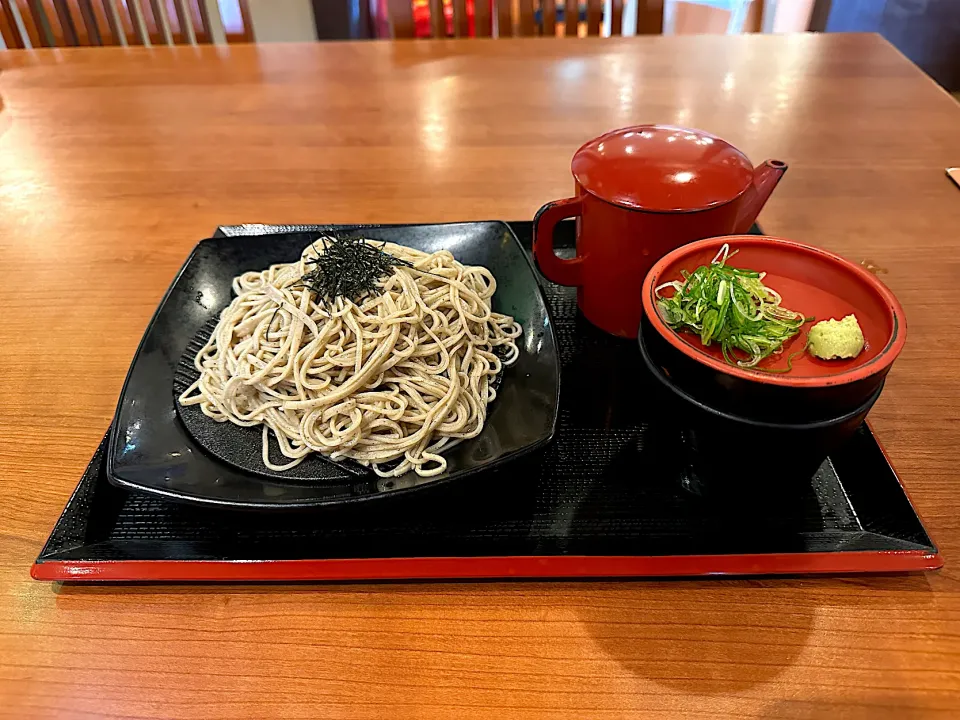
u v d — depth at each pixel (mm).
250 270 1018
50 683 592
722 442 634
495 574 661
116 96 1628
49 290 1071
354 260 896
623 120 1465
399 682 587
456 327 904
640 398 865
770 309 664
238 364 845
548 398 787
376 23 3154
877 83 1561
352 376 829
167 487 692
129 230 1202
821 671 586
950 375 862
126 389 791
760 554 668
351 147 1419
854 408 596
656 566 662
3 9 2002
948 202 1188
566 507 732
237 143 1445
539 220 861
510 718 561
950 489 734
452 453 797
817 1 2867
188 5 2004
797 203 1193
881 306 643
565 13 2057
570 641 614
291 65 1744
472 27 2422
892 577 656
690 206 773
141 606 651
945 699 564
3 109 1579
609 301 917
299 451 769
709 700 568
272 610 646
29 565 692
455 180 1301
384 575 662
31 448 817
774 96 1523
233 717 566
